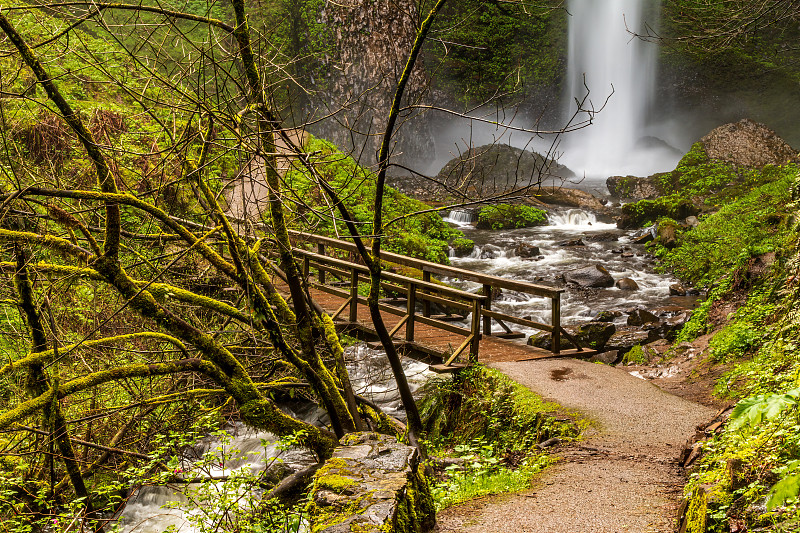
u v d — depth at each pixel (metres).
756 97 36.44
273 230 7.32
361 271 11.12
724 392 8.87
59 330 7.78
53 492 7.02
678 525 5.01
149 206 6.21
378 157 5.81
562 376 9.28
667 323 14.50
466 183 5.61
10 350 8.71
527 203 26.30
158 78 5.88
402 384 6.43
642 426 7.71
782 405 2.81
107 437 8.37
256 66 6.08
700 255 18.55
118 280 6.27
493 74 35.16
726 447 5.92
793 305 9.84
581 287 18.22
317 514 4.34
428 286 10.20
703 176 26.52
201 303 6.77
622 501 5.68
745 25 10.85
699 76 37.53
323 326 7.86
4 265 6.14
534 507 5.63
